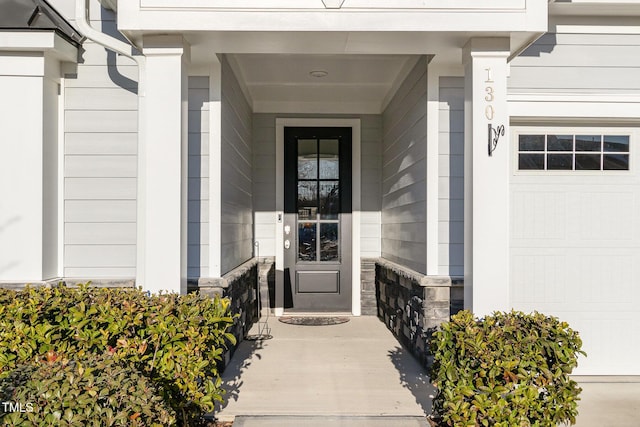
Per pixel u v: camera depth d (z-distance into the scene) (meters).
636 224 4.30
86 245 4.15
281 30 3.17
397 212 5.46
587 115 4.18
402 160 5.21
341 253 6.64
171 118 3.25
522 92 4.20
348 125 6.61
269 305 6.54
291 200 6.64
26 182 3.88
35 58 3.87
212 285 3.97
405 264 5.06
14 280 3.86
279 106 6.54
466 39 3.33
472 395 2.59
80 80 4.15
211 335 2.80
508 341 2.62
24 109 3.88
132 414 1.75
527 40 3.34
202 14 3.15
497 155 3.28
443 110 4.21
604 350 4.28
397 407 3.43
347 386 3.84
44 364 1.96
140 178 3.83
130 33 3.21
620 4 3.99
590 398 3.74
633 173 4.32
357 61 4.98
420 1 3.16
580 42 4.23
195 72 4.11
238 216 5.14
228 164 4.52
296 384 3.89
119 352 2.45
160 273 3.22
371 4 3.17
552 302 4.28
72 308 2.59
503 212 3.26
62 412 1.64
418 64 4.55
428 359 4.07
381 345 5.02
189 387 2.62
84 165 4.15
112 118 4.16
